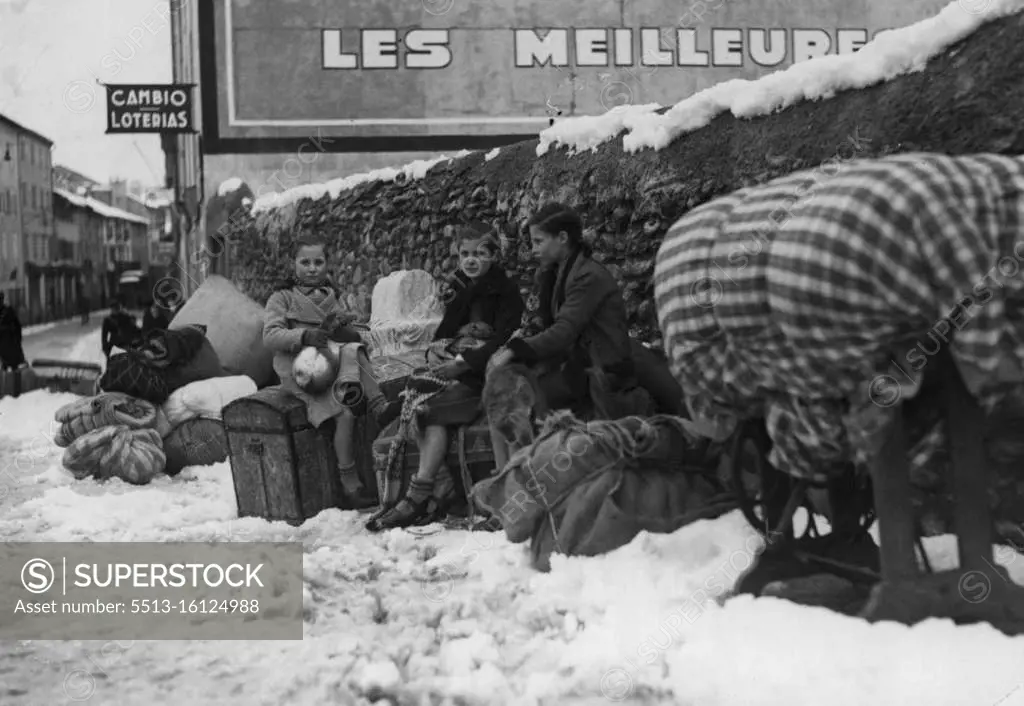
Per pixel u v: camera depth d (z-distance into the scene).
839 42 21.80
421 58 22.02
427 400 6.19
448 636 4.11
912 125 4.80
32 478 8.75
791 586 4.04
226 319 11.38
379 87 22.08
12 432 12.42
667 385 5.72
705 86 21.88
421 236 11.70
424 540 5.84
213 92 22.08
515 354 5.44
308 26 22.00
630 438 4.84
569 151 8.33
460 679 3.60
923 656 3.35
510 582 4.73
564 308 5.49
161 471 8.61
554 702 3.41
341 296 14.20
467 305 6.38
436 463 6.18
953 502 3.63
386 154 22.19
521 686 3.54
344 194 14.86
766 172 5.83
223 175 22.33
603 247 7.54
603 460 4.85
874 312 3.38
